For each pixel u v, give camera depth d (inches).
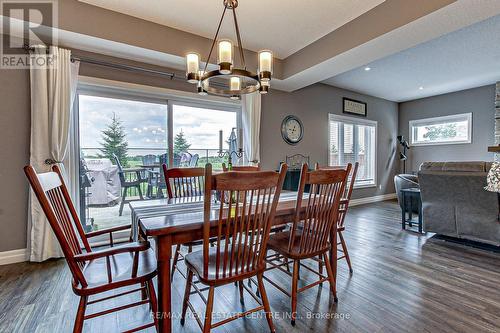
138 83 124.3
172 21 111.6
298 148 186.7
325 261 71.9
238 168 99.5
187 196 94.3
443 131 235.0
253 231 53.4
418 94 235.1
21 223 101.0
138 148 129.4
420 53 144.6
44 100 99.7
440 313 66.5
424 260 100.9
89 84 113.4
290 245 64.3
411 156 258.1
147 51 112.8
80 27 97.0
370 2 99.0
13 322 63.9
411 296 74.9
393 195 261.7
